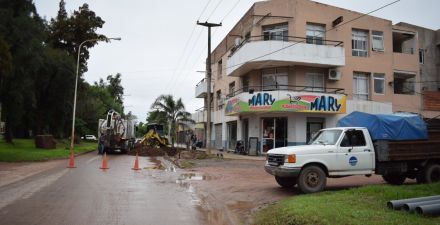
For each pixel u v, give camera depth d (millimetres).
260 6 31375
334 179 16125
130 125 43312
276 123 30344
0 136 48562
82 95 49500
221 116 41281
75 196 11719
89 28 47656
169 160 28500
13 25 26375
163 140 40594
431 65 37156
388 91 32562
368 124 13547
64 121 42719
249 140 31141
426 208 7949
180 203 11109
